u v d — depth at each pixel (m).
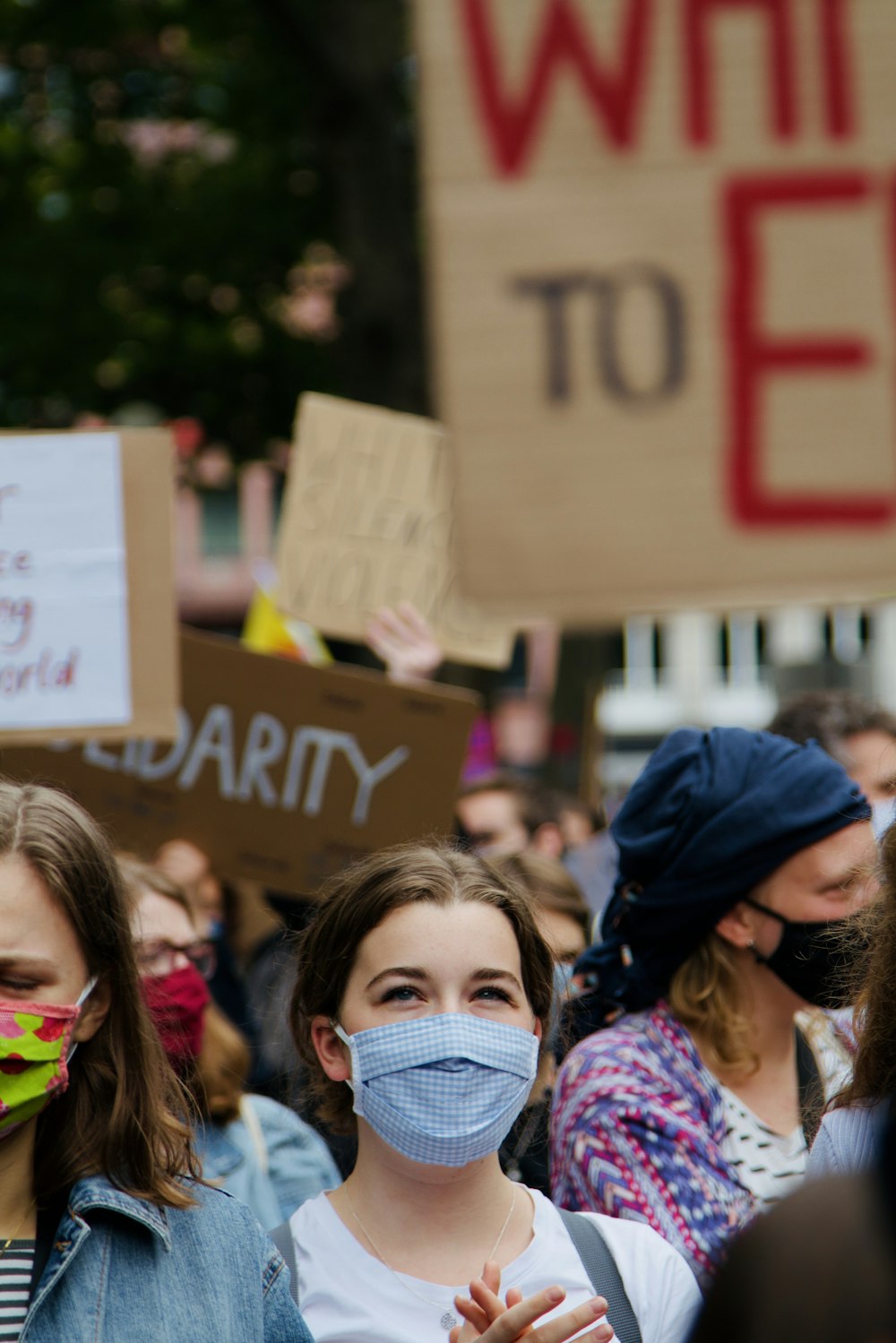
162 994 5.64
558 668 22.08
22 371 26.53
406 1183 4.32
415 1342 4.14
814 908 4.98
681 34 4.24
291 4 22.61
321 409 8.61
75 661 6.47
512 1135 5.65
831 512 4.18
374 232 23.02
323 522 8.57
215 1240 3.88
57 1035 3.76
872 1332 1.65
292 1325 3.92
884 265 4.21
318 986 4.55
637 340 4.21
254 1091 7.41
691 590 4.18
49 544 6.50
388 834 7.18
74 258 26.42
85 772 7.35
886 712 7.80
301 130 26.55
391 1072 4.27
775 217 4.22
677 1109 4.84
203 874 7.29
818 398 4.20
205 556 52.09
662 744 5.37
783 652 51.72
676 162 4.24
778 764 5.09
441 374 4.22
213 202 26.55
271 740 7.27
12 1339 3.64
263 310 27.36
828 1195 1.74
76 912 3.84
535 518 4.20
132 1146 3.89
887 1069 4.29
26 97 26.89
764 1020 5.11
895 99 4.22
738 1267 1.74
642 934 5.15
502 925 4.46
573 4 4.23
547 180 4.23
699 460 4.20
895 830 4.43
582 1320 3.72
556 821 10.09
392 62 22.83
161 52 26.75
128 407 27.66
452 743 7.16
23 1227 3.81
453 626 8.53
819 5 4.24
